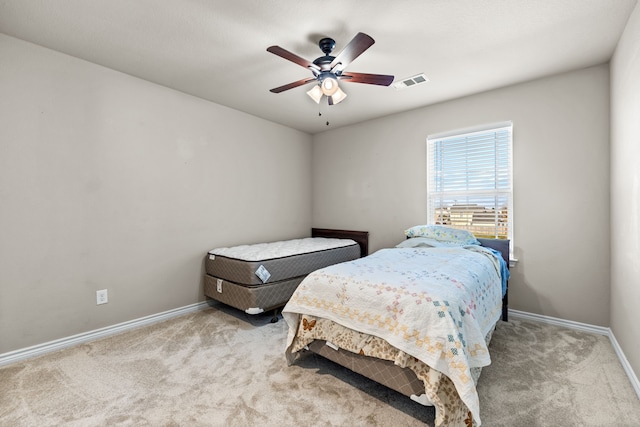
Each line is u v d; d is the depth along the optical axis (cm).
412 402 166
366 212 418
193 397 171
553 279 281
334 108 365
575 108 269
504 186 312
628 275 196
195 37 215
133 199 277
